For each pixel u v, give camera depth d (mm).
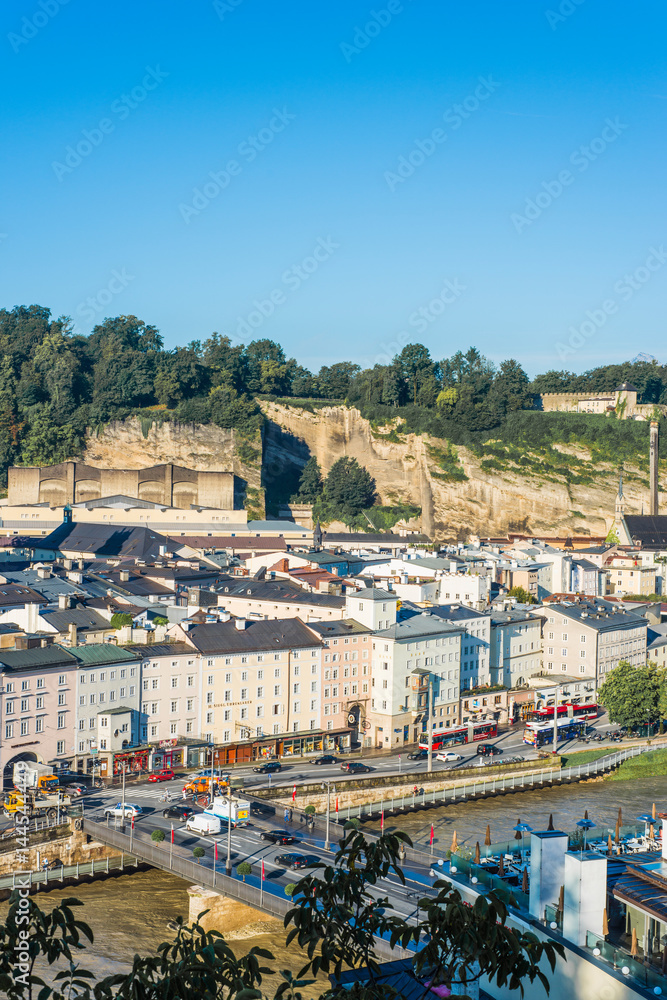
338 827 146000
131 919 122125
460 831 158125
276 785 163750
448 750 198125
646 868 65688
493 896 38406
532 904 64125
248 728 189625
